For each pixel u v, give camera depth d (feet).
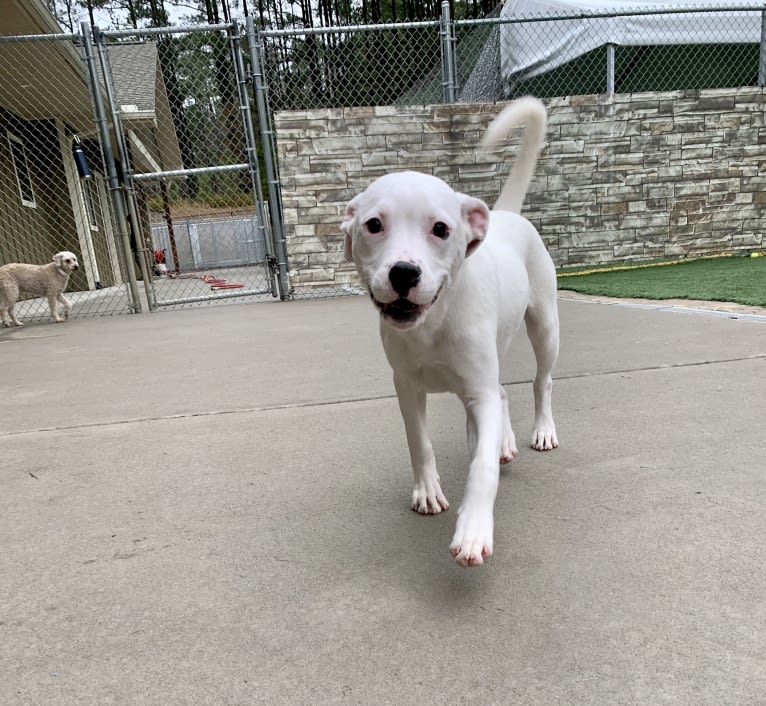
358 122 13.98
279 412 5.77
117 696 2.33
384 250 3.01
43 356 9.45
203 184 24.68
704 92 15.26
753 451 4.16
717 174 15.70
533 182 15.19
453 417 5.46
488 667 2.35
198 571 3.18
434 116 14.16
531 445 4.64
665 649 2.38
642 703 2.12
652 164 15.46
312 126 13.92
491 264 3.61
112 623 2.78
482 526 2.85
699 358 6.59
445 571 3.05
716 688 2.16
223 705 2.25
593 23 16.03
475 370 3.32
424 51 17.76
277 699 2.26
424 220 3.00
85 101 19.81
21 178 20.48
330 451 4.75
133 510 3.93
